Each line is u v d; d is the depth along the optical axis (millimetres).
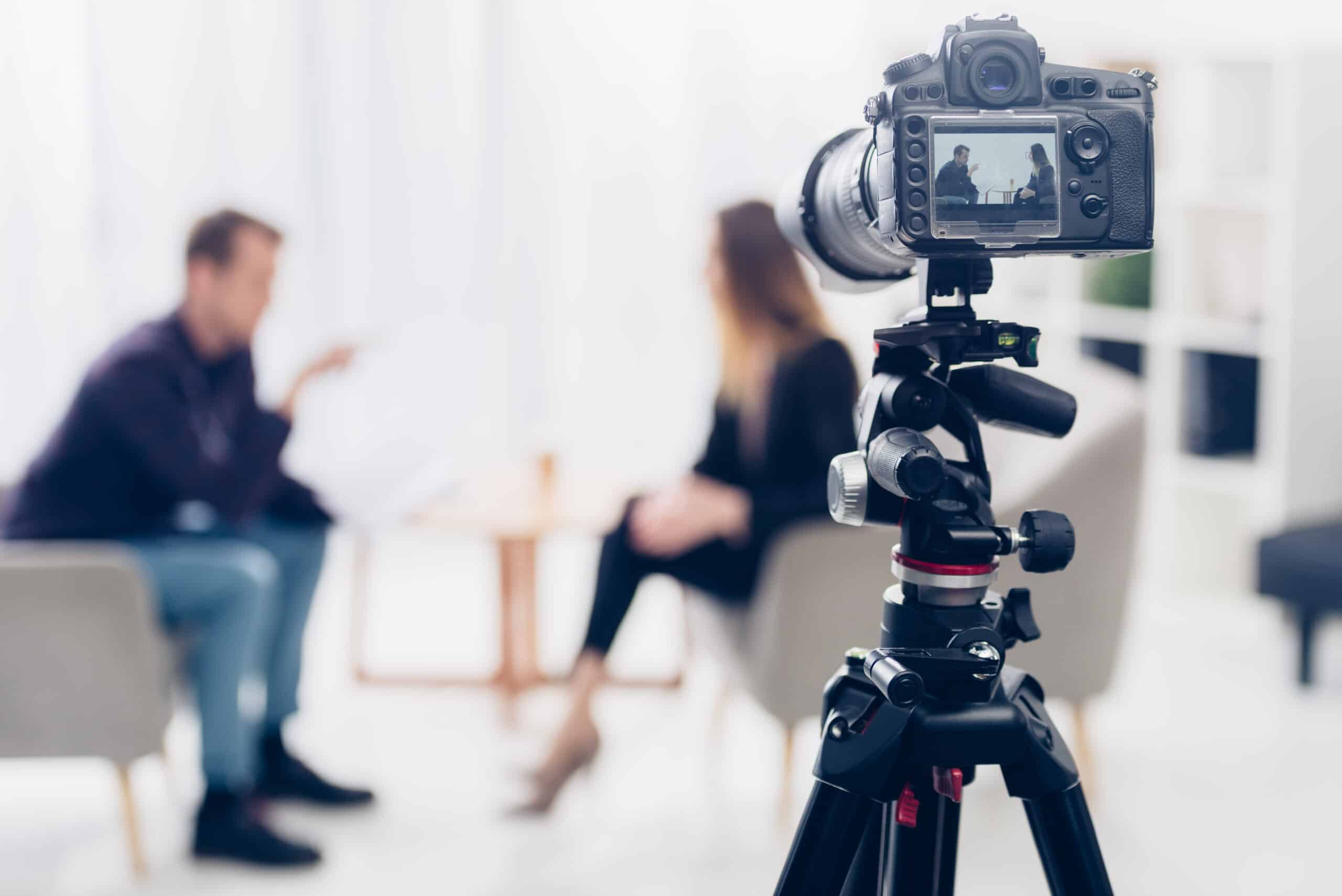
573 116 4289
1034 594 2389
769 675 2307
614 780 2797
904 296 3770
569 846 2484
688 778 2807
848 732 979
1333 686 3283
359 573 3416
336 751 2990
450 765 2898
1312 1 3475
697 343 4383
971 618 967
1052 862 992
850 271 1144
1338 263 3383
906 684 894
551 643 3783
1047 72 952
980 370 1018
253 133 4258
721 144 4238
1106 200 941
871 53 4156
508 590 3158
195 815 2463
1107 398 2443
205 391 2695
